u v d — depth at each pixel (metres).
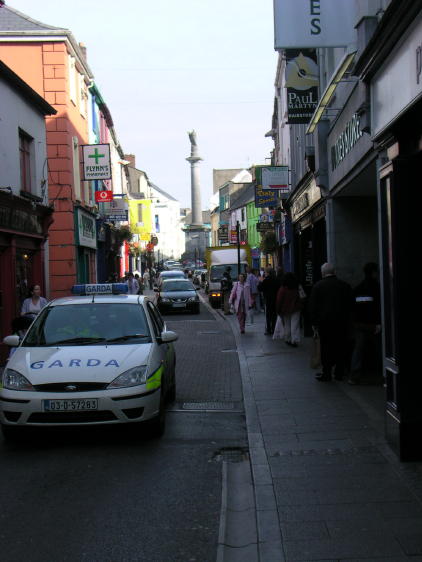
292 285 15.03
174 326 22.53
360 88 8.14
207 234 104.31
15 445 7.32
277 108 37.66
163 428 7.75
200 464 6.57
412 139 5.99
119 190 47.44
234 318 24.52
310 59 14.02
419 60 5.66
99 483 5.94
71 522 4.98
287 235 26.50
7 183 14.72
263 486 5.56
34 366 7.29
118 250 42.16
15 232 14.49
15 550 4.46
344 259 13.65
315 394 9.51
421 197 6.12
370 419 7.87
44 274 17.50
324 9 8.77
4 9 24.48
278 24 8.80
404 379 6.11
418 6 5.45
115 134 41.69
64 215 24.36
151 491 5.72
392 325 6.29
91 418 6.99
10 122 14.99
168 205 135.38
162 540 4.63
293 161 25.42
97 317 8.47
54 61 23.84
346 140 11.20
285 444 6.93
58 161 24.22
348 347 10.69
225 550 4.45
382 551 4.17
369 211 13.65
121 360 7.39
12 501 5.46
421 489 5.34
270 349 14.89
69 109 24.66
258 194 26.97
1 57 23.81
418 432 6.12
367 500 5.12
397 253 6.13
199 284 57.94
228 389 10.67
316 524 4.67
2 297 14.23
